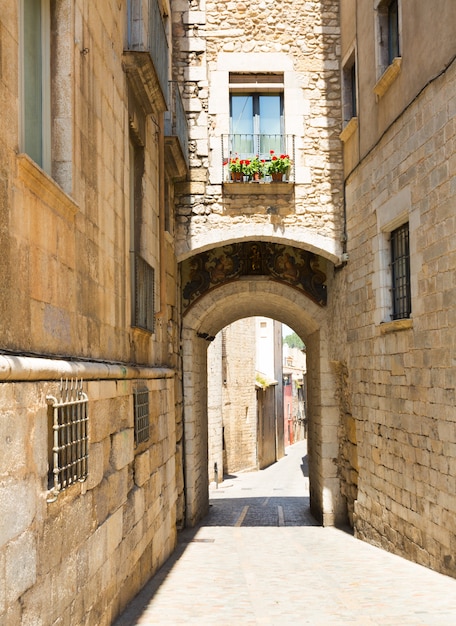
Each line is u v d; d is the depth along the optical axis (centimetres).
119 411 625
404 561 904
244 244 1500
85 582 484
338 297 1355
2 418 324
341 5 1318
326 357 1458
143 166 850
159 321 988
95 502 521
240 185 1292
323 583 766
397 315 1023
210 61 1330
